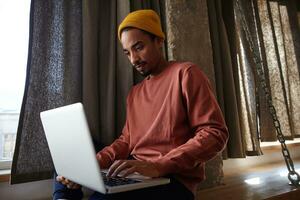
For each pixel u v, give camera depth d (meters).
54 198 0.95
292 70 2.28
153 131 0.94
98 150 1.25
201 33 1.58
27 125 1.17
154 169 0.72
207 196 1.27
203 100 0.88
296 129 2.20
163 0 1.55
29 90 1.18
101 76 1.38
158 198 0.78
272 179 1.58
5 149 1.34
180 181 0.85
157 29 1.01
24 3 1.42
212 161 1.48
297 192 1.35
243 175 1.73
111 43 1.39
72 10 1.35
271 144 2.19
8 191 1.21
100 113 1.35
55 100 1.24
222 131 0.83
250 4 2.10
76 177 0.73
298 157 2.35
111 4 1.43
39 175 1.18
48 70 1.24
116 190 0.62
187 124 0.93
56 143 0.78
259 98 1.95
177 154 0.77
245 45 1.96
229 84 1.69
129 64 1.38
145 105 1.03
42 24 1.25
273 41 2.14
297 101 2.24
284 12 2.36
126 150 1.09
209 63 1.58
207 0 1.76
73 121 0.66
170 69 1.00
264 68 2.02
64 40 1.30
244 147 1.72
